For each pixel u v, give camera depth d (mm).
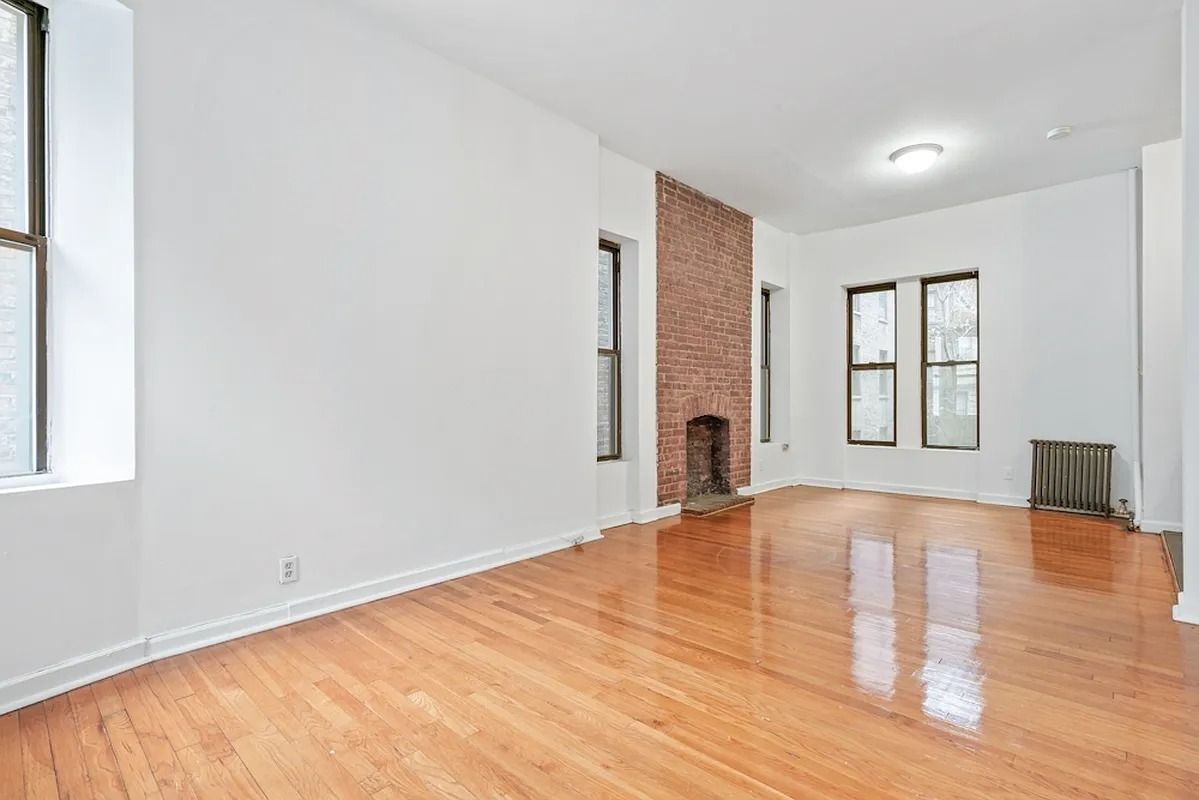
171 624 2473
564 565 3848
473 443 3697
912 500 6266
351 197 3082
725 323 6223
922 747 1819
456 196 3594
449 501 3561
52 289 2381
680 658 2455
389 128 3254
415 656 2471
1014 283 5871
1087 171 5281
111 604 2299
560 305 4301
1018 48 3414
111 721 1966
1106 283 5375
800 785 1640
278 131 2801
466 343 3652
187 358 2508
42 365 2357
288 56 2840
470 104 3674
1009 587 3375
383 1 3006
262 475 2748
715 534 4711
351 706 2066
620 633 2719
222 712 2025
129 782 1656
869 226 6855
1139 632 2717
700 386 5867
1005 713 2018
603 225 4773
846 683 2236
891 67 3625
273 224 2779
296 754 1788
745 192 5828
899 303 6723
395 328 3279
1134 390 5227
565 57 3527
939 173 5316
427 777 1681
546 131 4168
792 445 7363
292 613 2846
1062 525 5012
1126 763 1733
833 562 3902
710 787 1635
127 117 2346
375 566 3189
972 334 6312
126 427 2361
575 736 1884
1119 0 2980
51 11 2367
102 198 2369
